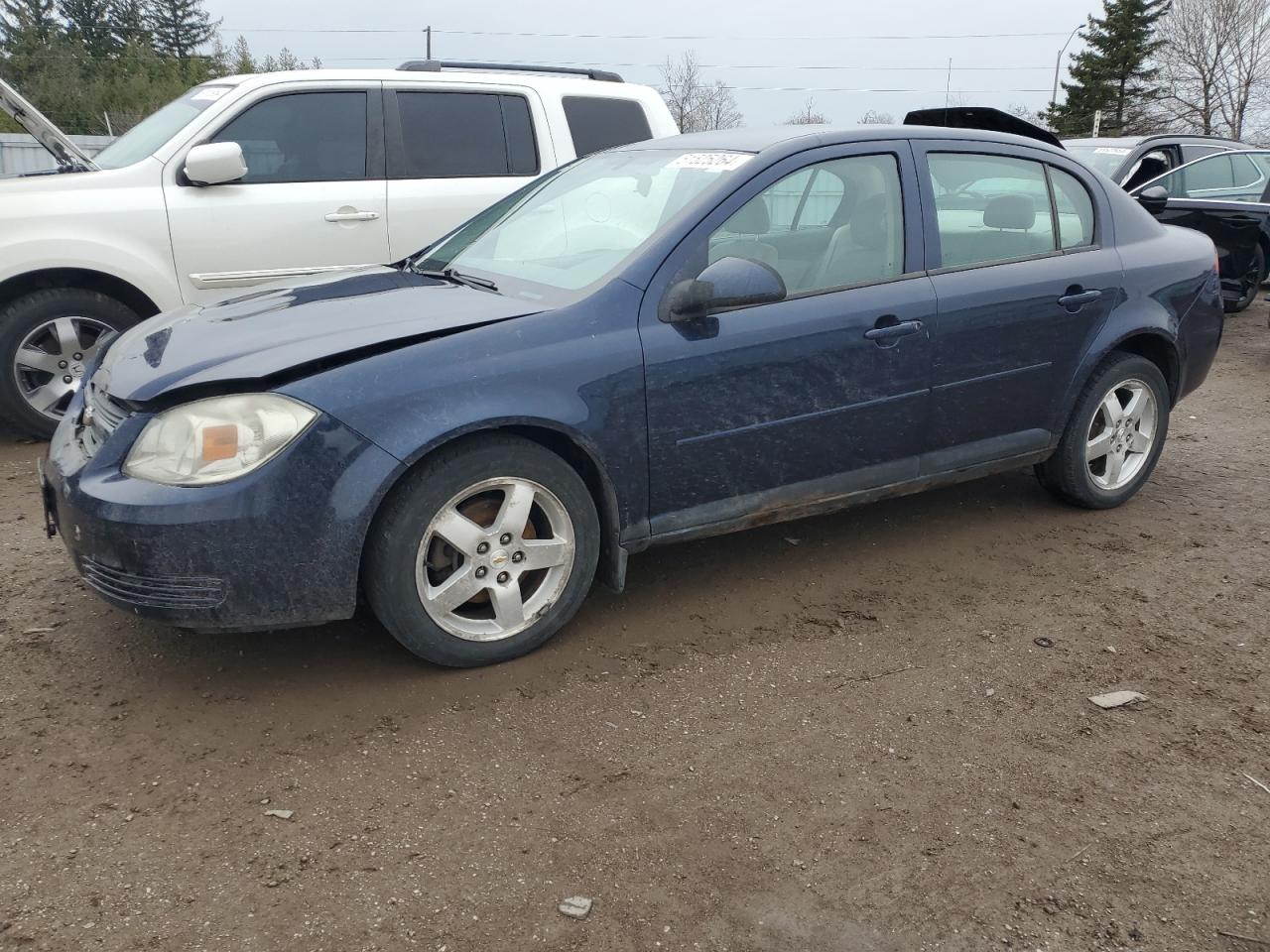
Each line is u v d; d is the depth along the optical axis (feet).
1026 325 13.70
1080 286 14.21
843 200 12.52
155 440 9.43
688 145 13.37
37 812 8.38
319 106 19.76
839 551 14.15
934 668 11.08
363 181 19.93
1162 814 8.71
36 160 56.59
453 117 20.92
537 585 11.10
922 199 13.04
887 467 13.06
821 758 9.40
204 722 9.74
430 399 9.76
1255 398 24.32
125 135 21.03
